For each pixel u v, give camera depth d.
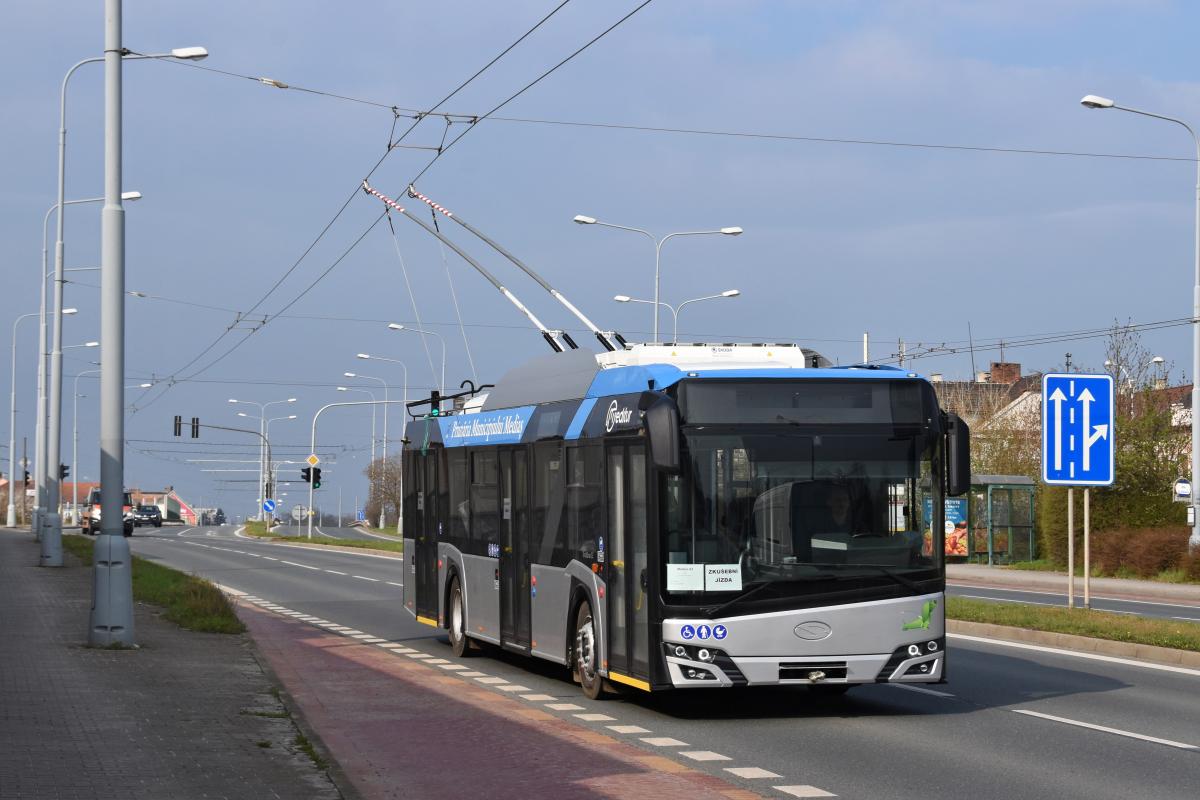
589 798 8.77
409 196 21.22
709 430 11.99
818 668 11.86
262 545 64.81
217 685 13.31
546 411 14.96
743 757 10.37
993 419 54.28
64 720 10.91
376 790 9.05
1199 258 34.00
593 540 13.36
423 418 19.97
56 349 39.28
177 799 8.17
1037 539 45.47
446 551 18.31
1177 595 30.92
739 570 11.85
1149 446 38.91
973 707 13.02
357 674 15.73
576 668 14.01
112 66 16.69
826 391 12.17
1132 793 9.00
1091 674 15.56
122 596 16.33
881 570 12.01
